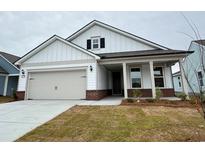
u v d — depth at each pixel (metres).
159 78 11.62
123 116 5.72
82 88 10.71
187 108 7.12
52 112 6.67
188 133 3.83
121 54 11.44
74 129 4.36
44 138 3.76
